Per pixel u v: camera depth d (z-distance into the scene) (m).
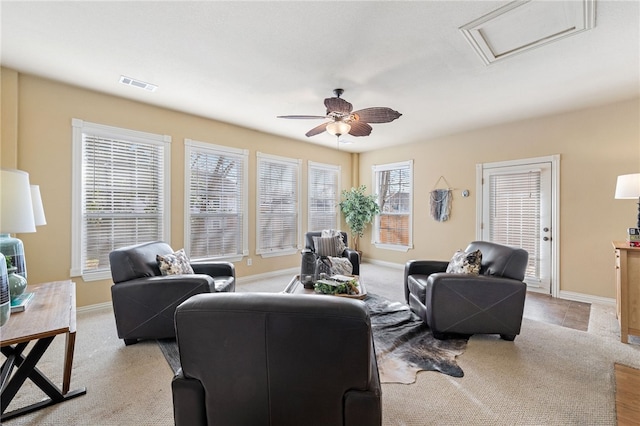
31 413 1.61
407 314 3.13
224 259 4.39
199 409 1.08
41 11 1.91
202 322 1.02
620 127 3.45
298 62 2.59
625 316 2.52
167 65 2.65
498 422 1.56
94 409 1.66
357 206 5.79
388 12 1.93
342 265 3.32
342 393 1.03
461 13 1.94
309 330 0.98
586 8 1.87
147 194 3.66
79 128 3.14
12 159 2.73
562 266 3.85
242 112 3.92
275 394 1.04
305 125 4.50
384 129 4.67
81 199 3.19
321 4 1.86
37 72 2.80
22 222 1.64
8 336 1.29
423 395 1.79
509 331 2.49
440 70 2.73
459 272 2.73
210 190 4.27
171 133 3.83
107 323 2.89
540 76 2.84
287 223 5.29
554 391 1.83
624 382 1.93
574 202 3.76
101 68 2.72
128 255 2.48
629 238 2.62
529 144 4.13
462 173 4.85
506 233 4.36
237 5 1.87
